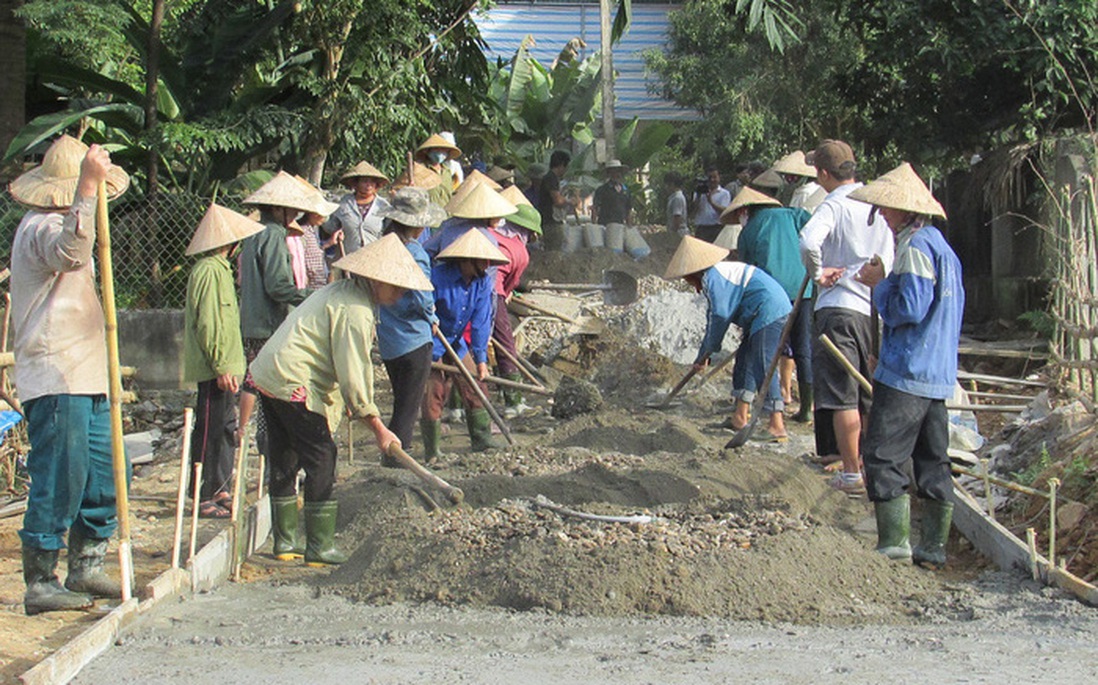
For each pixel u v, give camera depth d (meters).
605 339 12.70
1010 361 13.75
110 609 5.92
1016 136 16.77
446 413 11.59
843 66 20.94
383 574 6.35
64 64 14.18
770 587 5.87
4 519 8.28
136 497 8.80
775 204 10.39
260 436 8.59
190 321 8.10
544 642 5.21
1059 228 11.77
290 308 8.56
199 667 4.78
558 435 9.88
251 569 6.81
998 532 6.74
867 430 6.62
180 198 12.84
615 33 14.42
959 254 18.11
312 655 4.97
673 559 6.03
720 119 23.19
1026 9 15.05
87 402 5.80
